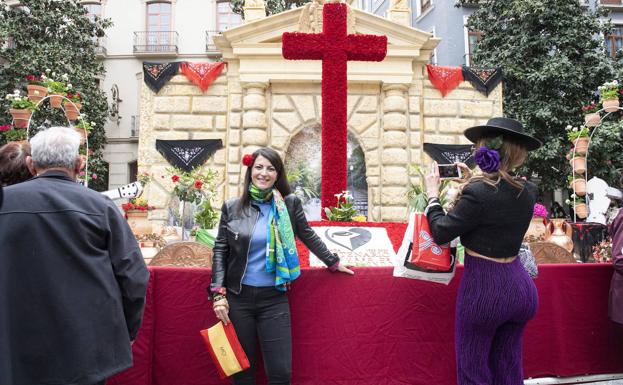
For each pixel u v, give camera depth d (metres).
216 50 23.08
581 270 3.52
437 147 11.05
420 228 2.73
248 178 2.95
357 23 10.76
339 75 5.27
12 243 1.94
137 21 23.31
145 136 10.91
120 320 2.08
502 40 16.19
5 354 1.84
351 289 3.18
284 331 2.75
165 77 10.95
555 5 14.95
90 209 2.10
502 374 2.60
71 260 1.99
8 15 17.30
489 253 2.50
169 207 10.20
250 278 2.73
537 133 15.23
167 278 3.05
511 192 2.49
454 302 3.26
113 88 22.41
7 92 16.42
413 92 11.17
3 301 1.88
